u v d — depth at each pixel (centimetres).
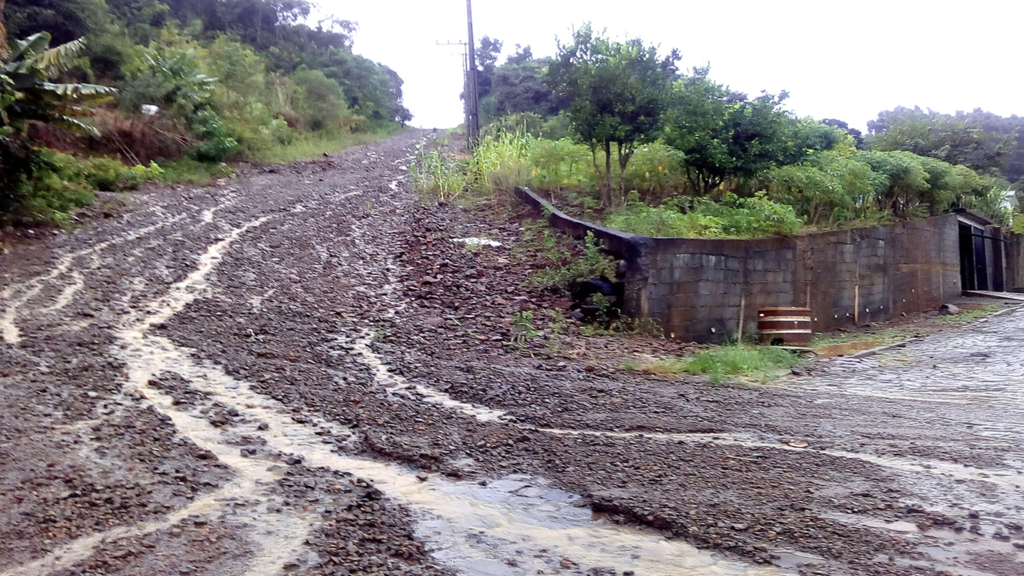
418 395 616
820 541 349
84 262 1006
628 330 994
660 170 1370
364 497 401
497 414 576
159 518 362
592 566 331
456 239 1299
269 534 350
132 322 772
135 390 569
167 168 1856
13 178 1180
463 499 405
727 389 721
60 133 1677
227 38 3597
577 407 605
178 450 455
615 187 1455
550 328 932
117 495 383
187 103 2034
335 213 1523
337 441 493
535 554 343
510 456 475
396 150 3117
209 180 1845
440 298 1009
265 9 4697
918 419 604
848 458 480
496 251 1234
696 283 1083
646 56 1301
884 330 1451
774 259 1247
